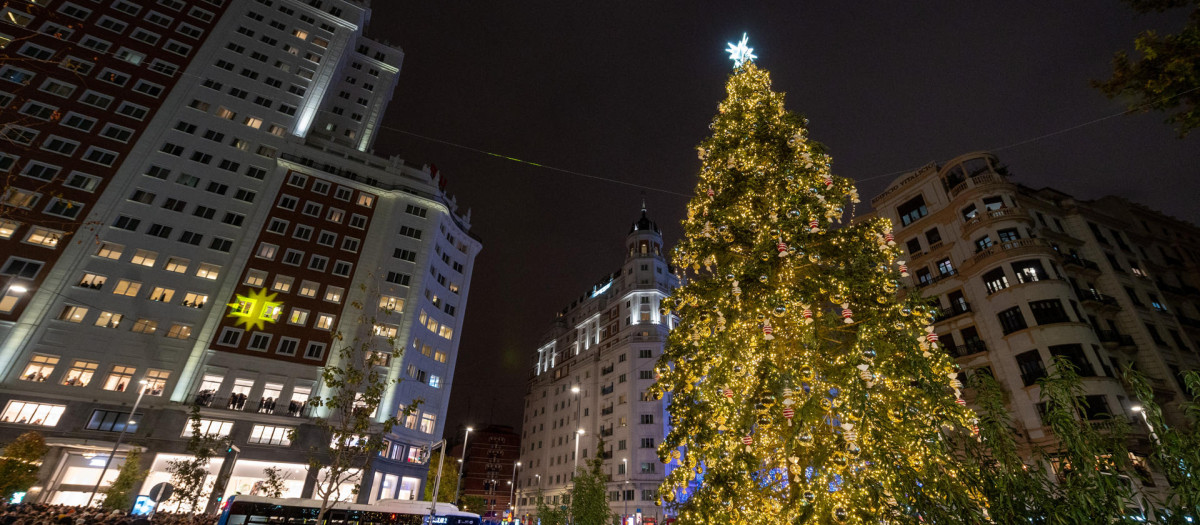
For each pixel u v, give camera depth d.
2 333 35.88
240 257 45.34
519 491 93.88
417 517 22.91
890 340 7.61
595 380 81.81
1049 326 29.62
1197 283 40.72
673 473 9.51
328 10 63.31
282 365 43.41
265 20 57.84
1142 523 4.39
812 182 10.39
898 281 8.98
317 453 40.44
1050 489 4.97
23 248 38.12
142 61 48.84
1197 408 4.48
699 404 9.30
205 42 52.94
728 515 8.44
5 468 25.77
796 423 7.75
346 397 21.50
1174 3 9.71
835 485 7.93
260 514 20.45
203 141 48.50
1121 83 10.38
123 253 41.38
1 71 42.47
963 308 34.66
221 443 34.72
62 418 35.50
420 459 48.72
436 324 54.50
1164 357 32.03
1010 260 32.50
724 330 9.34
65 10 47.25
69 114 43.66
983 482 5.36
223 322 42.62
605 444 72.50
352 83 64.81
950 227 37.28
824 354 8.51
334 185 53.09
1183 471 4.40
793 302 8.63
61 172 41.47
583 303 98.44
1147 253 40.41
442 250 58.06
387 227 53.41
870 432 6.78
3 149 39.88
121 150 44.44
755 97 12.05
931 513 5.61
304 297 46.66
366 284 49.72
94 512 19.53
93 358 37.81
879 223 9.72
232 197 47.62
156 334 40.31
